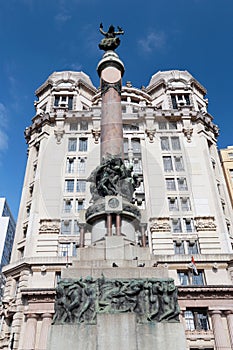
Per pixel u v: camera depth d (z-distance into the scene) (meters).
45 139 54.22
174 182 49.91
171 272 39.28
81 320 14.12
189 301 36.41
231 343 34.25
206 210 46.62
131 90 67.00
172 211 46.78
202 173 50.66
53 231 44.28
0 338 37.50
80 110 59.09
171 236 43.84
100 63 28.69
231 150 73.38
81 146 54.38
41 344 33.62
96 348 13.28
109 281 15.40
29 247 42.84
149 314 14.28
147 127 55.31
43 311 35.69
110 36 30.27
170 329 13.81
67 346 13.37
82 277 15.75
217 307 35.94
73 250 43.16
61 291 15.12
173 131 55.59
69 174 50.78
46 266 40.00
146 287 15.12
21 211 49.22
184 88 65.50
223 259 40.16
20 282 39.41
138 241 20.67
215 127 58.94
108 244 17.86
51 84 65.69
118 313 14.15
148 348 13.33
